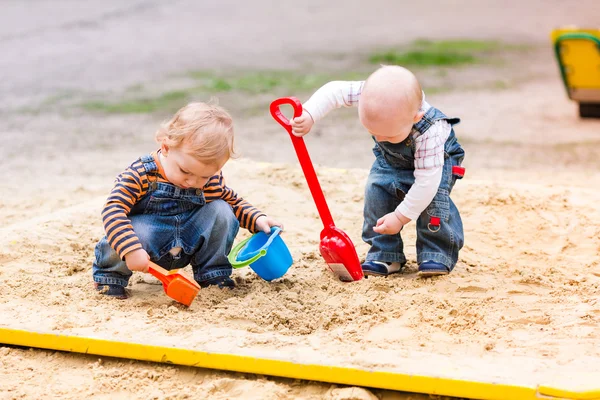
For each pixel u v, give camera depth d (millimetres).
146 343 3182
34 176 6879
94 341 3217
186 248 3838
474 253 4488
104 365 3219
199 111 3555
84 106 10344
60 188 6410
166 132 3570
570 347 3188
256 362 3055
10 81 12016
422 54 14297
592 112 9781
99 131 8953
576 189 5504
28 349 3316
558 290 3879
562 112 10195
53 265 4207
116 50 14602
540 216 4996
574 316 3516
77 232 4715
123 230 3561
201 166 3543
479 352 3170
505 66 13469
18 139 8531
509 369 2957
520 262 4352
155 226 3752
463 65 13477
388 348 3197
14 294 3760
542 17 18766
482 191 5348
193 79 12109
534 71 13078
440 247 4035
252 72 12586
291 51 14609
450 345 3242
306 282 3980
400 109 3607
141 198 3738
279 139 8578
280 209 5203
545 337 3312
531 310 3604
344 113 10328
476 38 16203
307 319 3535
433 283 3926
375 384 2922
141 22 17688
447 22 18344
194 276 3965
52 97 10914
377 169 4145
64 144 8297
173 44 15281
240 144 8273
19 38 15648
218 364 3092
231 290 3896
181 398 2975
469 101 10828
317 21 18453
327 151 7996
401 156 3930
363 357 3047
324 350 3145
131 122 9422
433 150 3787
